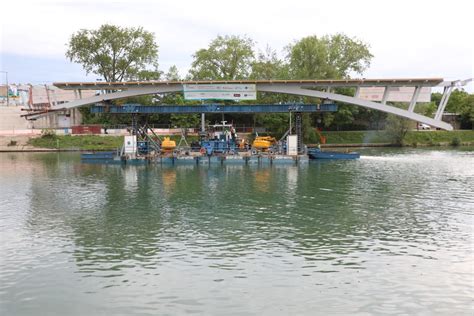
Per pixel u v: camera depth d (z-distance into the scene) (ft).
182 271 47.16
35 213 75.66
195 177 123.24
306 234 61.05
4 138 228.22
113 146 228.43
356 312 38.04
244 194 93.61
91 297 41.16
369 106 179.32
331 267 48.21
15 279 45.50
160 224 67.05
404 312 38.09
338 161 171.22
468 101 306.76
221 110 166.40
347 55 291.79
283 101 246.27
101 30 263.90
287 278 45.16
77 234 61.72
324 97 179.11
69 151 222.69
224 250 54.08
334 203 83.30
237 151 173.27
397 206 80.38
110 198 89.81
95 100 184.55
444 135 279.08
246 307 38.88
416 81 173.58
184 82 175.52
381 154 204.74
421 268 47.96
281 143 173.78
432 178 119.34
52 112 250.57
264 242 57.36
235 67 273.13
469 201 85.25
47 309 38.96
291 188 101.81
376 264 49.14
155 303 39.81
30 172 136.77
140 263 49.73
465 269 47.70
